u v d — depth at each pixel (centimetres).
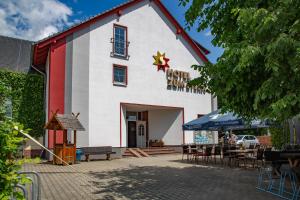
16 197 329
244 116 758
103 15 2031
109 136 1969
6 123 332
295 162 955
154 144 2411
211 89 724
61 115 1608
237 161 1555
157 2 2309
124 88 2073
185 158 1916
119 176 1173
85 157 1809
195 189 914
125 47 2120
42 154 1939
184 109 2366
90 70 1948
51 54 1861
